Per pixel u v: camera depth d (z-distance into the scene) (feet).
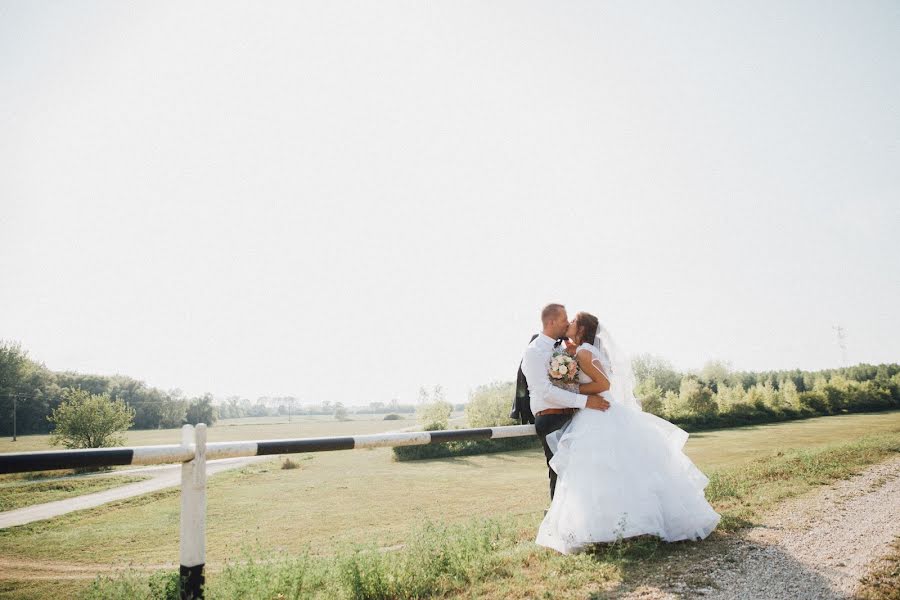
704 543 13.15
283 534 46.09
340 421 580.30
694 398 164.35
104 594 12.67
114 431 167.84
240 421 618.44
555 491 14.24
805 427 126.21
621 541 12.71
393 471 101.24
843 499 18.31
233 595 11.28
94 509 76.74
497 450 131.85
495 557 13.44
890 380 216.13
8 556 45.80
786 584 10.02
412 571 12.39
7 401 292.61
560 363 14.25
